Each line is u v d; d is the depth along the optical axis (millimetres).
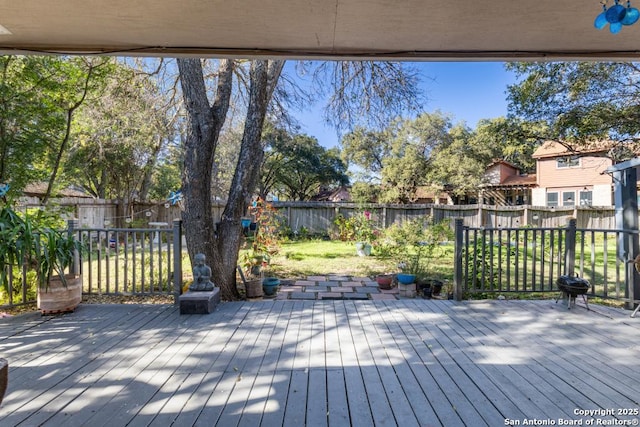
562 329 3102
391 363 2439
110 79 5625
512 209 11164
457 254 4055
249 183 4480
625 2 1974
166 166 12961
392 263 6754
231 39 2506
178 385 2146
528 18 2184
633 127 7504
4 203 4316
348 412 1865
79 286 3719
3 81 4223
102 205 10422
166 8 2070
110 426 1751
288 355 2576
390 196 17594
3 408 1903
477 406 1912
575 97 7566
